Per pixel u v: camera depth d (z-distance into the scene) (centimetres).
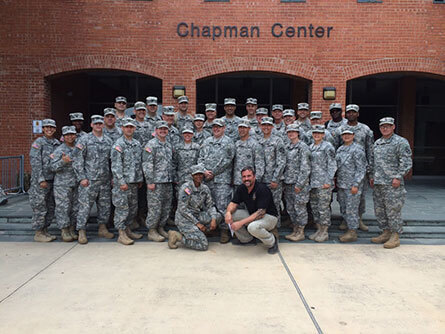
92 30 998
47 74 1002
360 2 1000
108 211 611
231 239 617
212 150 598
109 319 346
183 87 1002
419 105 1333
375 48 1007
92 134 593
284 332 327
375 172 580
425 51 1006
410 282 442
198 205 565
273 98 1247
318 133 585
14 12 991
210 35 1009
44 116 1014
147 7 1002
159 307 370
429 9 1000
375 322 346
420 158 1352
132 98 1234
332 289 419
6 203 810
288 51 1010
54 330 326
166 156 596
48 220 612
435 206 819
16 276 448
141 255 530
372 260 520
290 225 672
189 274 459
